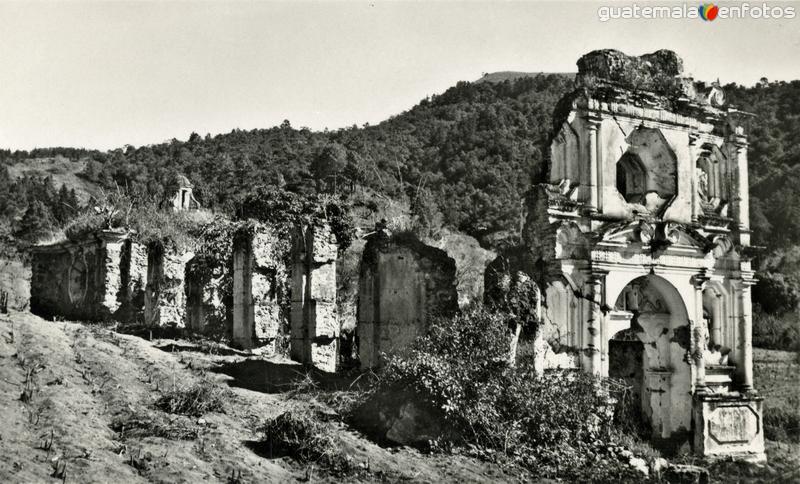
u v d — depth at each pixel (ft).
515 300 68.33
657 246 79.15
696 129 85.71
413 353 63.93
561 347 74.95
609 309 75.56
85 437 42.11
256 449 48.88
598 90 78.38
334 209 115.55
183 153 414.62
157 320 98.84
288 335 95.30
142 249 105.40
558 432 63.77
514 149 284.41
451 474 52.39
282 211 108.27
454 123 347.36
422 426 58.75
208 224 104.88
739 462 78.43
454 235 172.04
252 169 326.44
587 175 77.41
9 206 293.84
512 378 63.57
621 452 65.77
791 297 144.66
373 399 61.26
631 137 82.23
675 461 75.92
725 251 86.74
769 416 99.30
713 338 86.58
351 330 112.88
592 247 75.00
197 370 68.08
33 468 35.63
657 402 82.07
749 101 198.70
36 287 112.78
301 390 68.13
